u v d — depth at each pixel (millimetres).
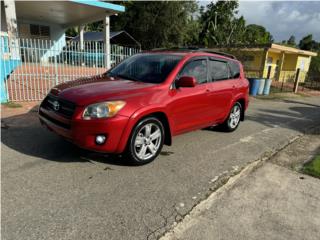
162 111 4414
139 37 36188
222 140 6152
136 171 4176
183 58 5094
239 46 21312
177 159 4801
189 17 35875
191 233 2887
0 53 8164
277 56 26812
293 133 7453
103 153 4031
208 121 5750
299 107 13172
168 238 2785
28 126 5980
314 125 8859
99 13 17281
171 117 4645
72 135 3871
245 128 7547
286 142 6449
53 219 2928
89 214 3053
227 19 37062
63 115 4039
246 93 6988
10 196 3283
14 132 5527
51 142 5043
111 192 3533
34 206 3123
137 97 4148
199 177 4168
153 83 4648
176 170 4344
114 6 15828
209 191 3768
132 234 2795
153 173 4168
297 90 22516
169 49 5840
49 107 4500
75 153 4598
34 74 9953
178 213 3205
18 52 9641
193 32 36594
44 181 3680
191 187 3838
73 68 11422
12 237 2631
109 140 3881
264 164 4938
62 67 11250
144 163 4398
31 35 20484
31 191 3424
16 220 2869
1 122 6188
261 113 10383
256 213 3344
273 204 3582
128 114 3951
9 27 11250
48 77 10289
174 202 3426
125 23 36219
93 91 4141
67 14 17859
